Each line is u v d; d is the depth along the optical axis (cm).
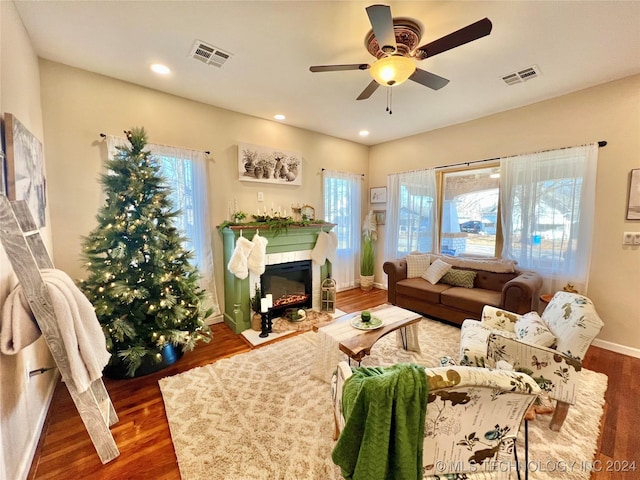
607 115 267
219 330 321
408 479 85
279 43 206
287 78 259
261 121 367
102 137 256
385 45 165
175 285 243
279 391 206
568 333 169
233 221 335
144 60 230
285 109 336
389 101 312
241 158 348
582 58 226
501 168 338
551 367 158
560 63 233
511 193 331
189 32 194
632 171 257
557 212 298
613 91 263
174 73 251
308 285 387
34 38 200
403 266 393
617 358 257
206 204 321
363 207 519
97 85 252
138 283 227
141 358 226
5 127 147
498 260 338
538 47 211
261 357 256
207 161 323
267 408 188
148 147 279
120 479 139
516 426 100
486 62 232
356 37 200
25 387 148
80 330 137
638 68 241
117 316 218
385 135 450
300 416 180
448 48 168
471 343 194
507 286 278
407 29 185
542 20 181
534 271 316
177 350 255
